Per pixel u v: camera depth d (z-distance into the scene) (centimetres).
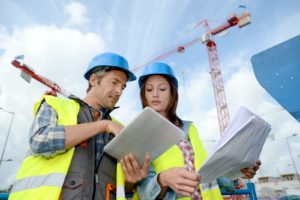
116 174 180
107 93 195
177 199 185
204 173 149
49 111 163
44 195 139
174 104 248
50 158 155
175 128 142
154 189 158
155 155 161
